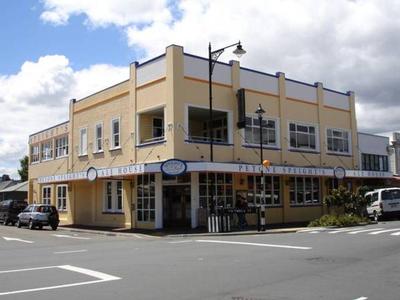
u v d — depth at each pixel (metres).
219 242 18.34
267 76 31.80
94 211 34.16
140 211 28.95
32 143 46.66
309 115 34.56
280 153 31.86
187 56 27.44
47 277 10.73
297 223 30.50
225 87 29.09
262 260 12.64
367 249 14.52
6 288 9.49
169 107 26.78
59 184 39.88
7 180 80.50
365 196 30.02
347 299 8.07
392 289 8.80
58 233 28.22
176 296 8.45
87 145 35.19
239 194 28.98
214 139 30.25
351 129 38.25
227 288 9.07
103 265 12.38
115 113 31.92
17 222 36.75
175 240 20.61
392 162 51.06
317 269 11.05
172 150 26.36
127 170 26.72
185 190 27.53
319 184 34.84
